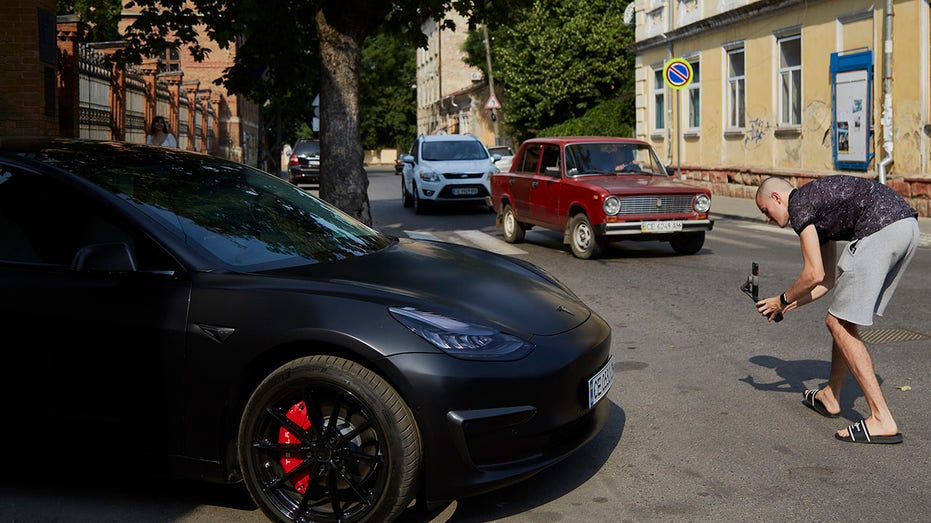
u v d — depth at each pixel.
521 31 35.53
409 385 3.35
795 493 3.86
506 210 13.83
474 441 3.43
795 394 5.34
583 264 11.02
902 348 6.30
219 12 12.12
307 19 13.26
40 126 11.59
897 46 15.98
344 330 3.43
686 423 4.84
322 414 3.55
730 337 6.83
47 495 4.00
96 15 28.11
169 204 4.09
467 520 3.65
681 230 11.12
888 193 4.43
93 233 3.88
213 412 3.63
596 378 3.90
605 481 4.05
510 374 3.48
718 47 23.03
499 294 4.01
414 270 4.11
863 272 4.36
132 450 3.78
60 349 3.79
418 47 13.66
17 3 11.41
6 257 3.95
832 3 17.91
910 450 4.35
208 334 3.61
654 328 7.21
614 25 34.78
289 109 36.19
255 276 3.74
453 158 20.41
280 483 3.59
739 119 22.36
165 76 22.94
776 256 11.33
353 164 12.17
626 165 12.16
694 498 3.83
